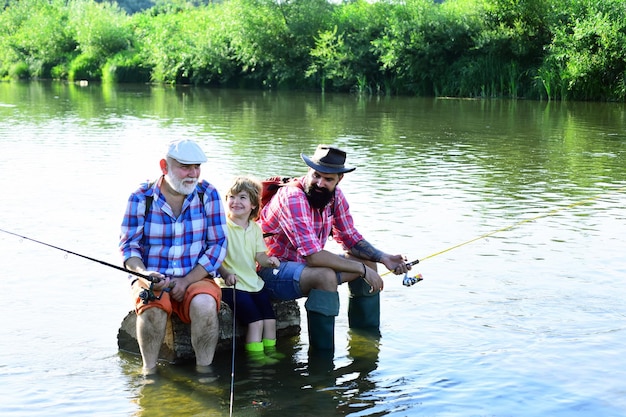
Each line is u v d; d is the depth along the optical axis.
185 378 4.43
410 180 10.30
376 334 5.05
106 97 28.31
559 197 9.18
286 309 5.17
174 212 4.75
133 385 4.31
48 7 55.72
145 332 4.52
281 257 5.16
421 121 18.73
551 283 5.92
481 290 5.78
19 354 4.66
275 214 5.07
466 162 11.94
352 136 15.37
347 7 35.44
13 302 5.52
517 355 4.67
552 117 19.72
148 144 13.88
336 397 4.17
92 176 10.39
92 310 5.40
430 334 5.02
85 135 15.23
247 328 4.89
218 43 37.25
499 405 4.06
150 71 41.59
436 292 5.75
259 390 4.26
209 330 4.59
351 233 5.29
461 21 29.16
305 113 21.12
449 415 3.96
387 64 29.91
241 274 4.91
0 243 6.95
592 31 25.11
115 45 46.09
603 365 4.51
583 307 5.42
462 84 28.66
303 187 5.04
